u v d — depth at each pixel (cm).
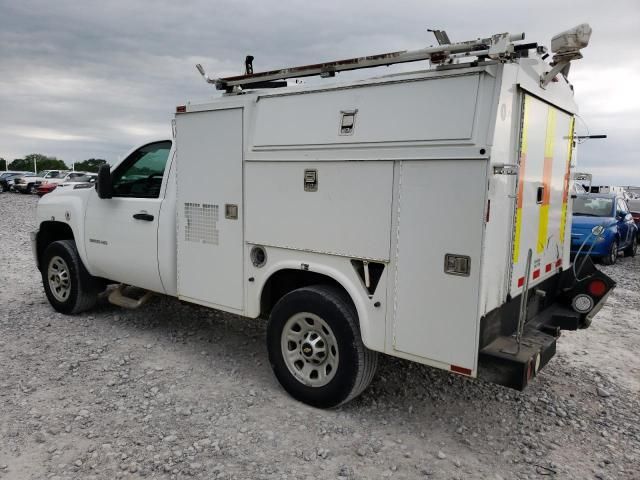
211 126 434
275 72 430
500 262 335
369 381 381
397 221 336
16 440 338
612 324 682
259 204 407
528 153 363
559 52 346
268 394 415
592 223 1207
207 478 304
